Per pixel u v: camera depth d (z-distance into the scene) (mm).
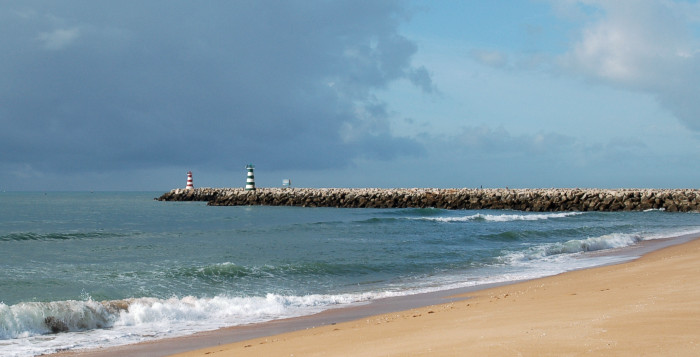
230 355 8500
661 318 7238
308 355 7723
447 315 10664
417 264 21891
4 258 24125
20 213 63844
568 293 12289
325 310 13641
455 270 20469
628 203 62094
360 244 28953
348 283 18203
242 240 31297
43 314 11812
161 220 52000
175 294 16438
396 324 10086
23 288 17000
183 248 27625
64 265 21766
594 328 6934
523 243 29906
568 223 44375
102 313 12570
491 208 65812
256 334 11062
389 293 15820
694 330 6320
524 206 64562
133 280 18406
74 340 10977
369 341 8336
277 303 14328
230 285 17828
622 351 5566
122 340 10945
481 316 9820
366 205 70250
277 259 23203
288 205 75312
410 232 35875
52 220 52312
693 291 9719
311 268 20688
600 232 35875
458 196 67500
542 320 8336
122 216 58094
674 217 51500
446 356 6293
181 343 10531
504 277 18312
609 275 15664
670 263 17078
